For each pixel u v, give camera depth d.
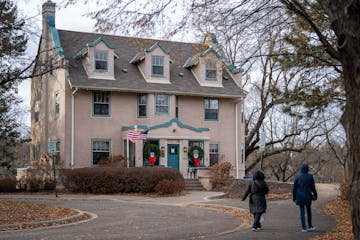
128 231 13.42
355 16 5.73
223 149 36.53
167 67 35.12
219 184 31.17
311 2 14.48
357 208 5.75
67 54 33.97
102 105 33.28
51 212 17.33
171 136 33.25
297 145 52.81
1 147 37.34
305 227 13.11
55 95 34.03
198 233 13.08
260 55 13.41
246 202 22.45
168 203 22.78
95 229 13.80
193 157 33.94
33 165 34.41
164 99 34.69
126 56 36.09
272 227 14.17
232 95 36.34
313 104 19.41
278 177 53.41
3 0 18.03
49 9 34.94
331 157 55.06
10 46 18.83
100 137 32.97
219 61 17.94
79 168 30.38
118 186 28.78
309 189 13.19
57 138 33.25
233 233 13.02
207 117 36.34
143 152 32.41
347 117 5.98
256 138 42.91
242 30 12.55
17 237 12.14
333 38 15.84
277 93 20.75
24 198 25.53
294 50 17.06
